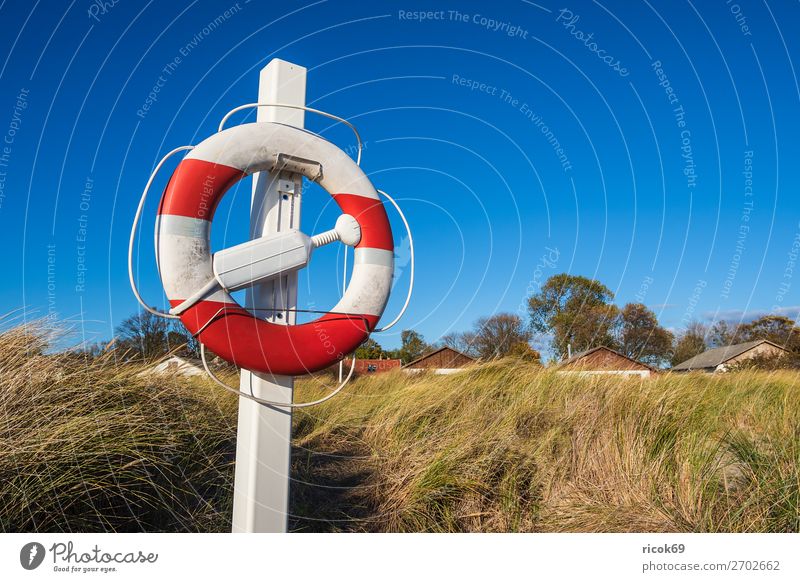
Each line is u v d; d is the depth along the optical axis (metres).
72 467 2.05
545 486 2.74
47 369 2.39
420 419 3.98
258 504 2.00
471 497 2.68
